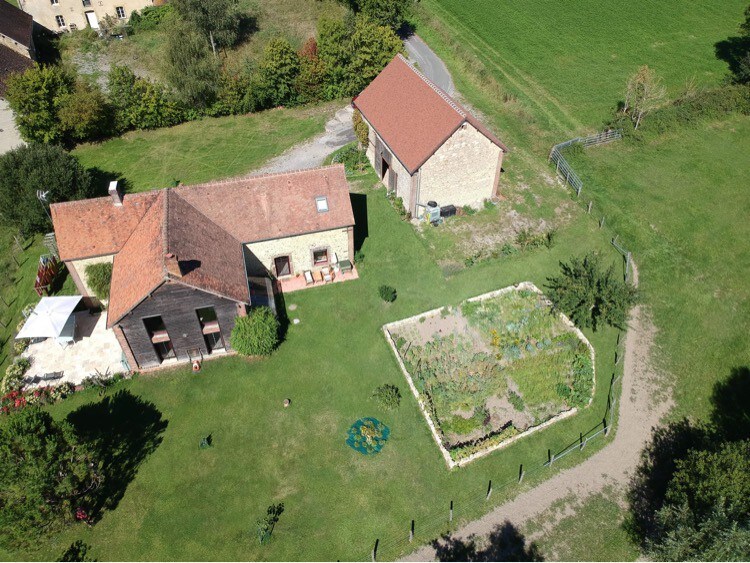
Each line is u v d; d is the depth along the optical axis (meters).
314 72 57.31
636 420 30.56
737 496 23.72
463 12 78.56
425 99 42.88
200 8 62.62
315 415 30.28
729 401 31.67
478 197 44.47
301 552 25.22
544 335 34.81
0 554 25.11
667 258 40.38
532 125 55.00
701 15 77.06
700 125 54.75
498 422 30.20
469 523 26.19
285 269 38.38
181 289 29.42
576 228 42.81
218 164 50.53
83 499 25.95
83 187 42.44
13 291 38.12
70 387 31.23
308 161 50.38
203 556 25.12
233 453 28.64
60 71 52.16
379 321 35.47
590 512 26.64
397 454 28.59
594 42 70.81
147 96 53.44
